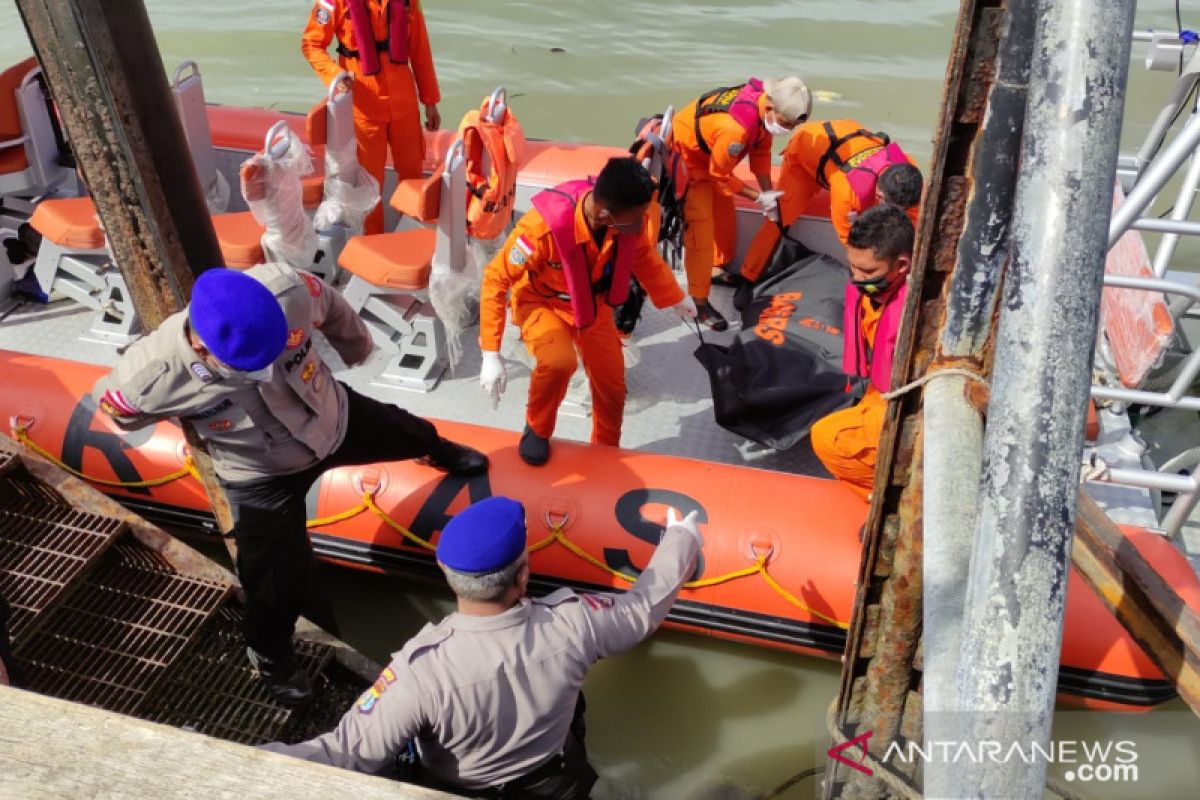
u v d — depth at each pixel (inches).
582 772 97.3
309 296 103.6
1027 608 43.1
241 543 110.8
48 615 117.4
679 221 170.1
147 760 47.2
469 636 86.7
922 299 73.9
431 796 46.1
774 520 130.7
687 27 323.0
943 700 51.5
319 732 123.6
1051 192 45.9
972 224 68.3
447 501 136.0
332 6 180.1
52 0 85.0
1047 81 47.2
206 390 97.0
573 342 137.9
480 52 307.0
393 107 189.2
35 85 188.2
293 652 122.8
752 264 183.3
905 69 299.4
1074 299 45.1
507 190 161.5
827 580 127.0
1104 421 148.7
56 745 47.6
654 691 139.7
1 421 150.6
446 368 171.6
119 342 175.9
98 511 129.1
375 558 142.3
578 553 132.9
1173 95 134.8
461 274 159.0
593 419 147.8
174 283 102.5
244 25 326.3
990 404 46.9
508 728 87.6
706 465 138.6
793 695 139.0
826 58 305.1
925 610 56.1
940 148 67.1
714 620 133.9
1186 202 133.8
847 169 161.9
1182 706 134.6
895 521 87.5
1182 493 128.8
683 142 167.3
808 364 151.8
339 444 113.0
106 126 92.0
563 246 124.0
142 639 123.3
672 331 181.5
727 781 128.4
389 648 144.2
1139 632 80.7
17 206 198.1
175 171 98.1
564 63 301.3
